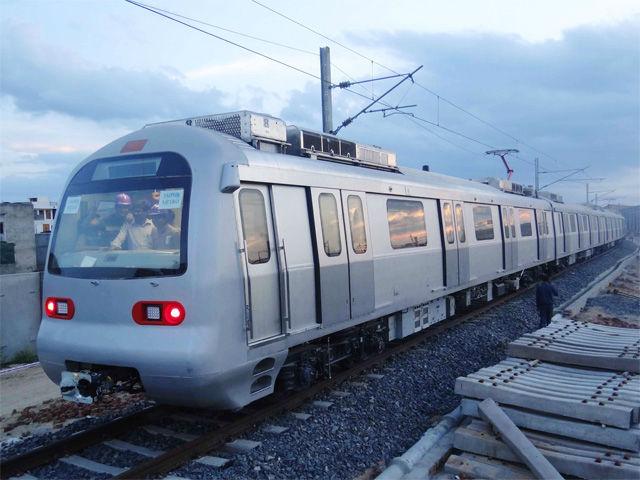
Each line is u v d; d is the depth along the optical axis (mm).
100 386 5527
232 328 5406
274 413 6352
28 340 10141
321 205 7074
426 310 10781
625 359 6383
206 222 5379
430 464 5148
